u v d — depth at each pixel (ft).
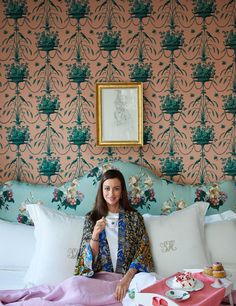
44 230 7.62
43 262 7.27
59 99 9.20
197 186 9.02
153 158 9.20
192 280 5.74
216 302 5.42
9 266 8.04
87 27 9.11
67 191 8.97
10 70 9.20
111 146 9.18
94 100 9.18
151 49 9.11
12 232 8.24
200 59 9.08
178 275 5.90
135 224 7.54
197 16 9.03
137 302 5.50
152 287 5.66
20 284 7.33
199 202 8.22
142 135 9.08
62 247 7.37
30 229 8.36
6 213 9.00
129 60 9.12
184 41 9.06
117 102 9.11
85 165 9.24
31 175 9.28
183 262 7.34
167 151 9.18
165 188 8.93
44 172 9.29
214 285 5.76
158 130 9.17
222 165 9.16
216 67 9.07
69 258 7.30
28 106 9.23
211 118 9.15
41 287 6.71
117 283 6.70
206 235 7.93
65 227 7.58
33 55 9.16
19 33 9.16
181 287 5.64
